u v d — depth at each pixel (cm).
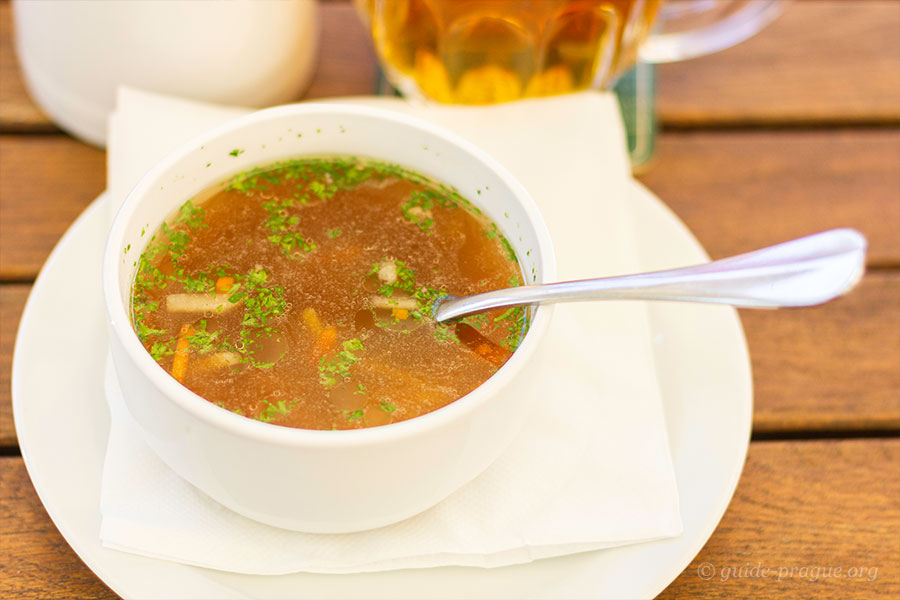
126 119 47
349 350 40
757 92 58
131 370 36
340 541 40
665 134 56
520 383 37
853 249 36
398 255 42
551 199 47
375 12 52
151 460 40
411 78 55
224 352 39
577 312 45
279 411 38
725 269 38
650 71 58
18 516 42
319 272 42
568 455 42
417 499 38
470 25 51
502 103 52
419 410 38
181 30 48
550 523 40
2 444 44
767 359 49
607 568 40
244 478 37
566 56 53
